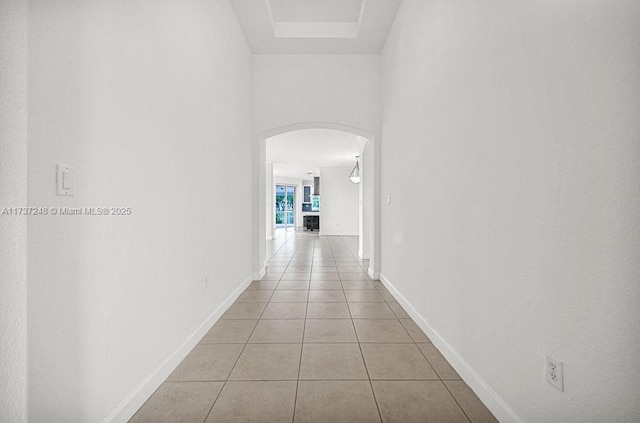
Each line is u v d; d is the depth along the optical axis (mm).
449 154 2088
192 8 2314
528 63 1302
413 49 2873
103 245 1385
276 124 4414
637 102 874
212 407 1652
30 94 1063
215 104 2818
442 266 2215
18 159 1032
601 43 974
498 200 1526
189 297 2289
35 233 1083
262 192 4750
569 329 1104
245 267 4078
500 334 1518
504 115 1472
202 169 2520
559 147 1140
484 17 1645
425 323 2572
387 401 1703
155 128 1800
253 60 4406
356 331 2658
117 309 1479
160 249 1868
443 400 1707
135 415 1583
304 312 3145
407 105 3082
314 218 14719
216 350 2303
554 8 1157
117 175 1472
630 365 905
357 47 4242
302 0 3594
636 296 886
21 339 1043
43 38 1105
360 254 6688
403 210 3252
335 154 9047
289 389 1817
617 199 931
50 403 1135
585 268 1038
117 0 1469
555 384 1165
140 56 1651
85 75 1279
